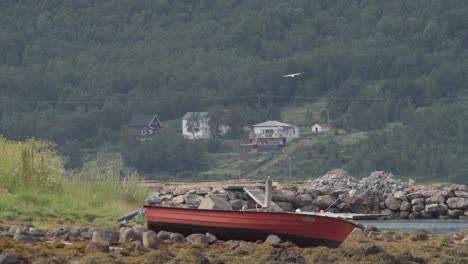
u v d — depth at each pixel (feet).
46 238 272.10
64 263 229.45
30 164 368.07
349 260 243.19
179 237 277.85
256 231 279.08
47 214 331.98
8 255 223.51
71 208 351.46
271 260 240.53
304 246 278.87
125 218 340.18
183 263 233.35
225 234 281.13
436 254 264.93
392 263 242.58
